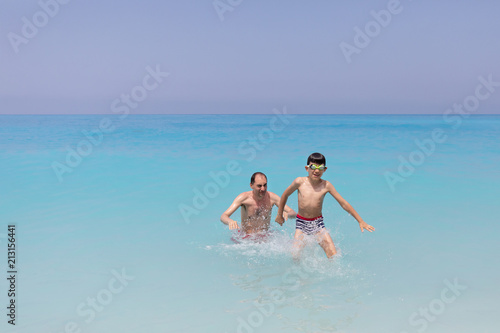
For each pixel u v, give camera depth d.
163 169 14.19
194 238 6.91
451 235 6.88
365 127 46.22
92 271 5.47
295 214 6.96
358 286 4.99
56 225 7.65
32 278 5.25
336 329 4.01
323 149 20.33
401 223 7.62
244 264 5.74
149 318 4.25
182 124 57.53
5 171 13.72
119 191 10.68
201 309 4.44
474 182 11.59
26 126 46.16
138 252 6.22
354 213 6.33
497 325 4.07
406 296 4.71
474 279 5.14
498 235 6.88
